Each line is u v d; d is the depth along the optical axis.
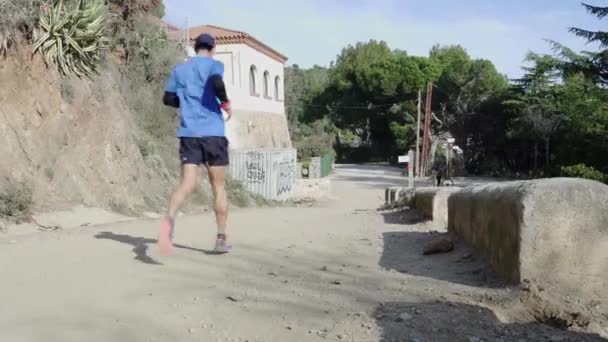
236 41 35.09
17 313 3.56
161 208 12.98
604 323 3.61
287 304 3.87
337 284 4.45
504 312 3.72
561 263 3.96
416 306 3.75
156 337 3.23
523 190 4.07
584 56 32.47
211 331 3.34
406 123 59.94
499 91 52.72
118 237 6.88
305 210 17.00
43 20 10.63
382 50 69.56
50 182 10.05
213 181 5.39
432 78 57.66
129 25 16.78
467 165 55.56
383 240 6.93
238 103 34.66
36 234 7.57
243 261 5.35
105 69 13.65
